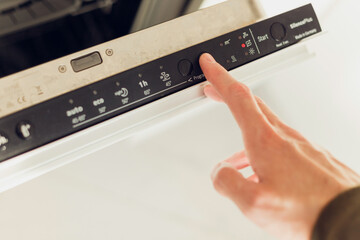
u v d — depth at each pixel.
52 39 0.39
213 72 0.41
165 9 0.43
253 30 0.45
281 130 0.41
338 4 0.68
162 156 0.69
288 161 0.36
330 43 0.73
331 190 0.34
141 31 0.42
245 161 0.49
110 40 0.41
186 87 0.42
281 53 0.46
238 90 0.39
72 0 0.38
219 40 0.44
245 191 0.36
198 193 0.70
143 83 0.40
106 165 0.66
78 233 0.65
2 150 0.36
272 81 0.75
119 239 0.66
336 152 0.76
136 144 0.67
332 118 0.77
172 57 0.42
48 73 0.39
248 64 0.44
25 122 0.37
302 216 0.34
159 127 0.67
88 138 0.40
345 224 0.29
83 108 0.38
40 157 0.39
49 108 0.38
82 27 0.40
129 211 0.67
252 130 0.38
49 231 0.64
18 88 0.38
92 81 0.40
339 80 0.77
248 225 0.72
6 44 0.38
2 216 0.62
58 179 0.65
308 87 0.77
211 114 0.71
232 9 0.45
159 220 0.68
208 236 0.70
